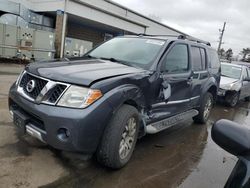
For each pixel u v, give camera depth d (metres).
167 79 4.54
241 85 10.66
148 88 4.07
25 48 16.66
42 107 3.23
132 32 26.23
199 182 3.79
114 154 3.46
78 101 3.18
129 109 3.62
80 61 4.17
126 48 4.87
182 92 5.18
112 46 5.09
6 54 16.00
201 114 6.57
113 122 3.43
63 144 3.13
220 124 2.07
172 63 4.82
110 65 4.09
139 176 3.68
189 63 5.46
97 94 3.23
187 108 5.73
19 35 16.36
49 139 3.20
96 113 3.17
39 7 20.58
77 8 19.73
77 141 3.11
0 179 3.14
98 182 3.38
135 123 3.82
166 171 3.96
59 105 3.19
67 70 3.54
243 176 1.84
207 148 5.22
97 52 5.05
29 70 3.73
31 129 3.38
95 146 3.30
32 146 4.04
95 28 27.22
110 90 3.37
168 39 4.98
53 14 21.33
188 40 5.70
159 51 4.58
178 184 3.65
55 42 18.97
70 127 3.08
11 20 18.11
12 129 4.56
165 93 4.51
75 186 3.22
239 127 2.04
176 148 4.95
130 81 3.72
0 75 10.39
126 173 3.70
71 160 3.79
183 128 6.34
